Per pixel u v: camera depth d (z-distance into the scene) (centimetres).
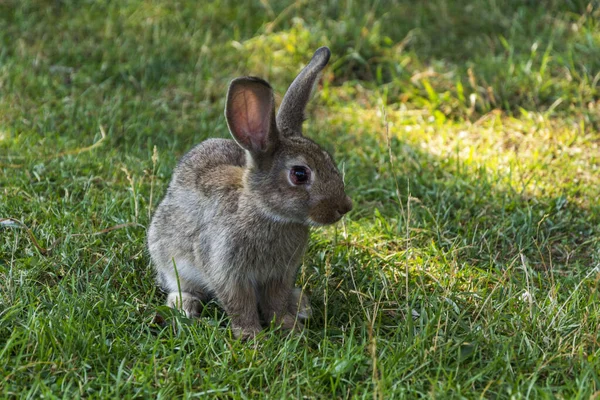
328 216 701
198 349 679
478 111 1209
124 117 1146
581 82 1220
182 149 1080
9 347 647
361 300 739
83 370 644
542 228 924
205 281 757
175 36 1343
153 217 797
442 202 952
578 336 699
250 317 741
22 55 1255
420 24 1394
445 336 699
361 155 1080
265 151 704
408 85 1253
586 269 846
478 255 865
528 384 642
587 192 998
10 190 915
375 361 624
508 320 724
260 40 1336
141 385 630
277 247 730
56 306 709
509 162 1049
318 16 1409
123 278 791
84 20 1377
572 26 1345
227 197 727
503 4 1426
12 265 780
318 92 1244
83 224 859
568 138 1123
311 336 727
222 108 1180
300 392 631
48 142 1038
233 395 621
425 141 1131
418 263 830
